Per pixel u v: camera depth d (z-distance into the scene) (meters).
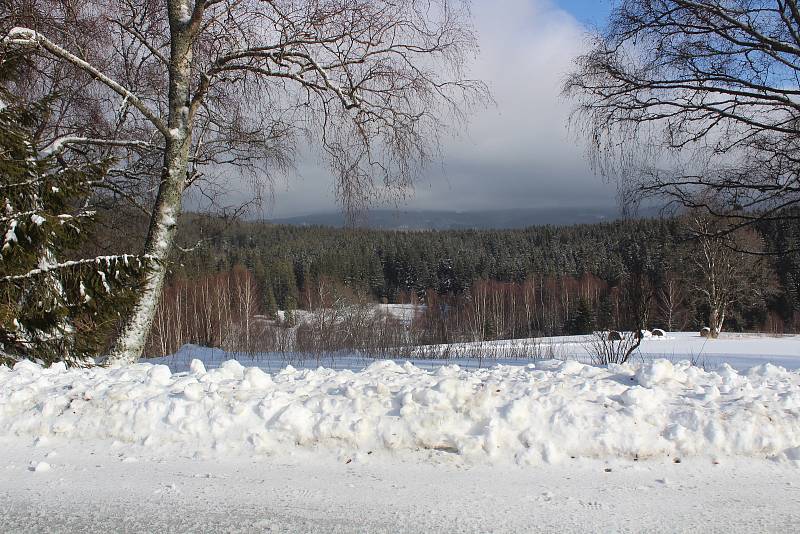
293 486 3.84
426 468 4.08
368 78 8.65
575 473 3.96
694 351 20.36
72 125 10.64
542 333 40.66
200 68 8.75
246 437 4.52
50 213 7.63
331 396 4.89
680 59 8.43
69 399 5.13
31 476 4.10
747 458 4.11
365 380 5.48
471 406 4.56
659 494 3.64
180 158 8.97
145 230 12.77
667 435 4.23
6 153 7.70
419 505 3.52
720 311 34.94
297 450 4.39
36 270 7.38
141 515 3.47
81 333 7.95
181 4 8.94
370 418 4.50
